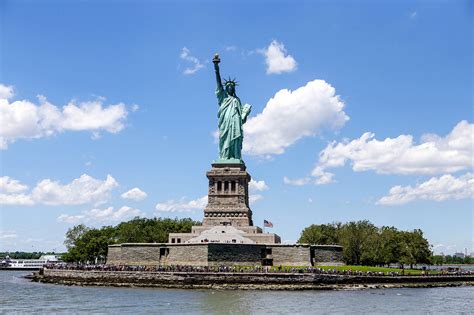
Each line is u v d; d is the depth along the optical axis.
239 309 98.25
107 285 148.25
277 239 189.50
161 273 145.00
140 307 101.12
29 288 142.75
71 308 100.56
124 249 175.38
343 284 144.38
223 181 195.12
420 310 100.00
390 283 152.62
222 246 160.38
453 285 159.25
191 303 106.81
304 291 132.62
